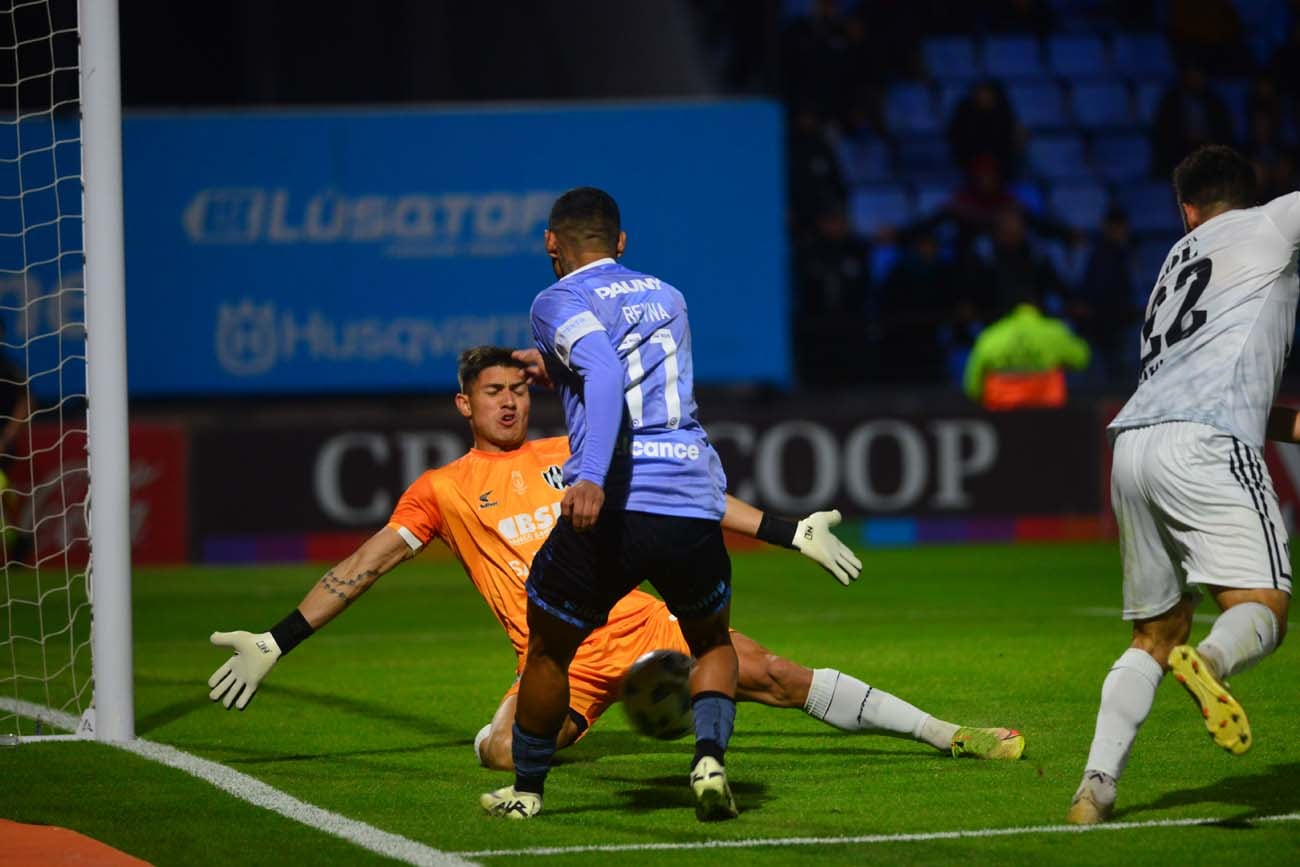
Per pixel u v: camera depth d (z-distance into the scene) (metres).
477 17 65.88
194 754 21.00
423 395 58.59
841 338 63.00
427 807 17.39
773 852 14.97
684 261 55.69
